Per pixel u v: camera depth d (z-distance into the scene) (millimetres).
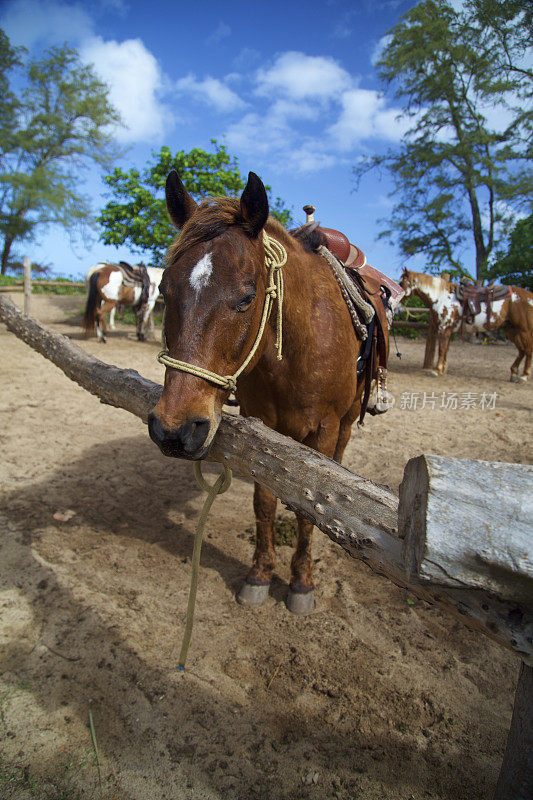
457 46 17797
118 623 2176
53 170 22906
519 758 951
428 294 8594
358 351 2354
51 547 2738
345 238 2629
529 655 813
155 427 1361
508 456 4512
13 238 23016
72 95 22875
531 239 14891
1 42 21656
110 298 9844
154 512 3234
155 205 13305
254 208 1529
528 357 8383
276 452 1416
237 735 1678
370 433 5160
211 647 2072
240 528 3086
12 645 2029
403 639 2180
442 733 1722
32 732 1647
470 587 786
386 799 1487
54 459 3982
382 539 1030
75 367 2604
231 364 1531
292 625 2236
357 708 1810
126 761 1565
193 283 1424
